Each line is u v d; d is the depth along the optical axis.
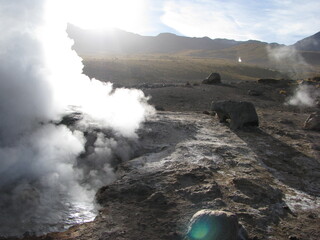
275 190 8.45
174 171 9.17
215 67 80.25
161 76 53.25
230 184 8.55
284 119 17.53
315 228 6.94
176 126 13.48
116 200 7.77
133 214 7.10
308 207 7.90
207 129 13.84
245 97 26.20
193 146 11.35
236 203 7.62
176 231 6.45
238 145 12.04
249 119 14.48
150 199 7.66
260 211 7.34
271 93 28.39
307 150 12.16
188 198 7.73
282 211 7.56
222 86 30.69
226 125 14.78
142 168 9.54
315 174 10.05
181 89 27.53
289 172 10.04
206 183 8.48
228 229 5.86
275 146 12.38
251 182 8.65
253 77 74.94
